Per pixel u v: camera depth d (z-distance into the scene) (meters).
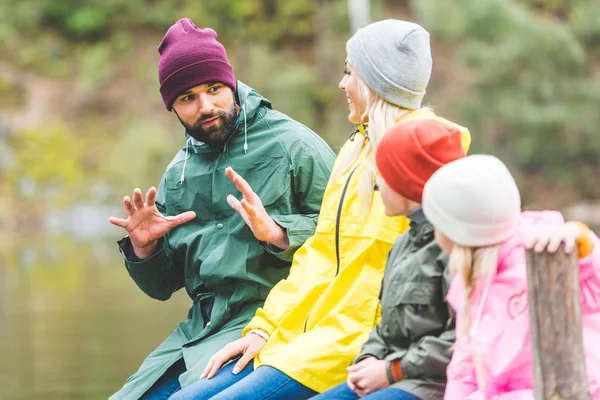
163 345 6.73
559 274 4.34
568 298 4.34
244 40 69.44
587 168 49.25
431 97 52.62
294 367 5.53
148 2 73.31
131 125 65.38
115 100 67.44
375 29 5.77
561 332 4.34
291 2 69.69
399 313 4.99
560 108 47.38
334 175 5.89
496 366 4.55
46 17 72.31
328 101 61.19
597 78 48.72
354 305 5.59
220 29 70.38
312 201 6.57
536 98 48.28
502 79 48.22
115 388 12.68
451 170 4.57
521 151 48.97
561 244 4.34
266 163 6.60
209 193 6.68
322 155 6.66
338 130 56.34
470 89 49.38
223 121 6.57
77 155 62.62
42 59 69.25
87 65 68.12
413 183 4.92
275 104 60.41
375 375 4.92
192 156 6.82
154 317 19.41
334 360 5.53
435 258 4.93
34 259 35.28
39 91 67.31
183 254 6.84
